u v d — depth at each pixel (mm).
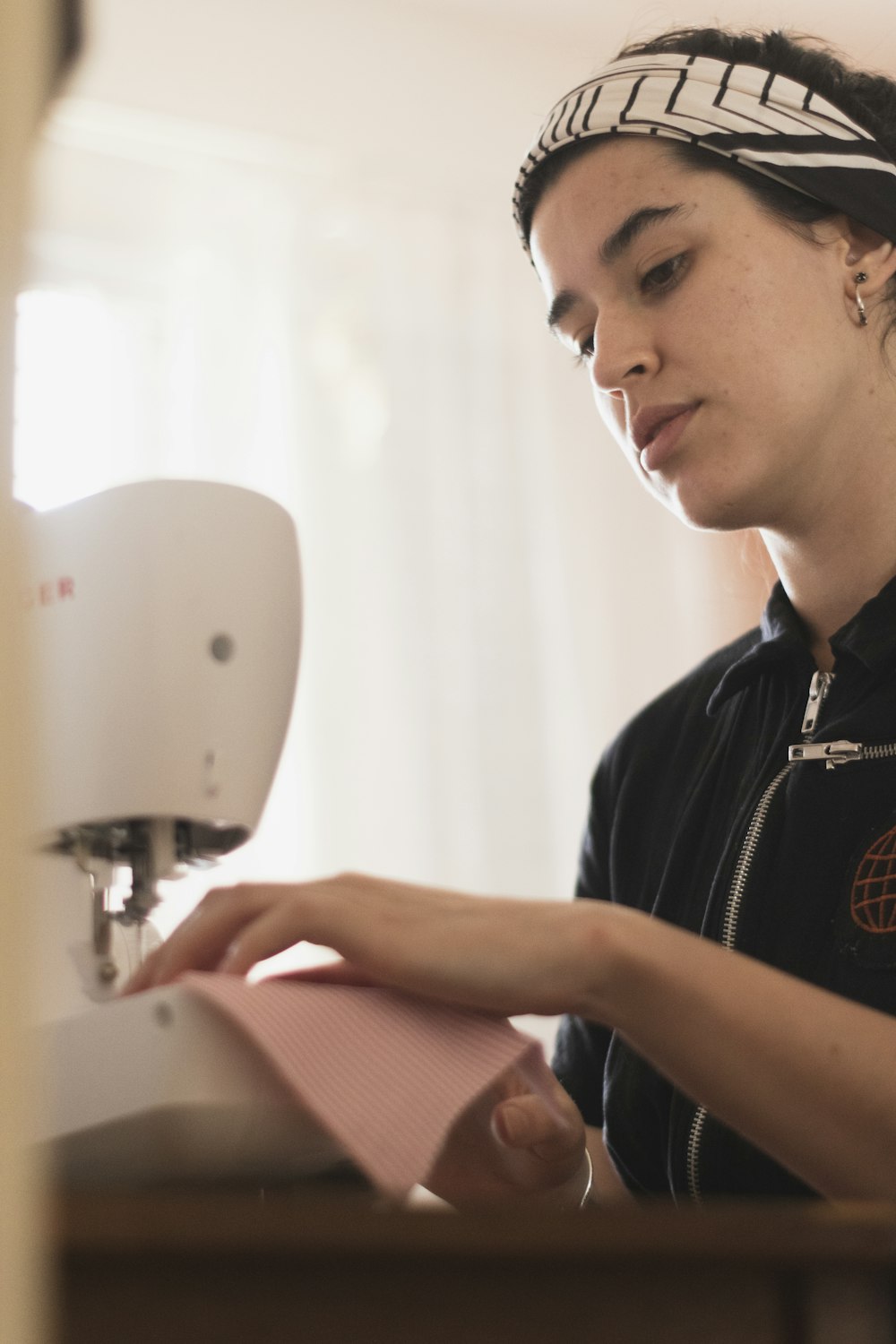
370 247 2943
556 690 2850
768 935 947
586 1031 1110
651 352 964
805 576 1025
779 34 1028
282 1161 591
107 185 2842
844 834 938
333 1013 598
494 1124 780
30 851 344
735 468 954
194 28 2877
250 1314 402
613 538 2959
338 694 2719
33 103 368
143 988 670
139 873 788
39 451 2713
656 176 974
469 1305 415
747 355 947
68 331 2789
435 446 2891
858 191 983
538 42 3139
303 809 2656
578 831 2793
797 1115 648
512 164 3078
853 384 978
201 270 2869
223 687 783
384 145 2988
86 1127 564
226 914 668
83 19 451
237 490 812
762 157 965
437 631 2797
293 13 2963
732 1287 433
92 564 775
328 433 2836
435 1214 403
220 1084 554
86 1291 396
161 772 759
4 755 343
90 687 765
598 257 992
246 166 2906
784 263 964
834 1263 425
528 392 2984
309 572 2758
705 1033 643
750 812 997
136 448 2787
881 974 880
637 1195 1009
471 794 2736
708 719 1127
